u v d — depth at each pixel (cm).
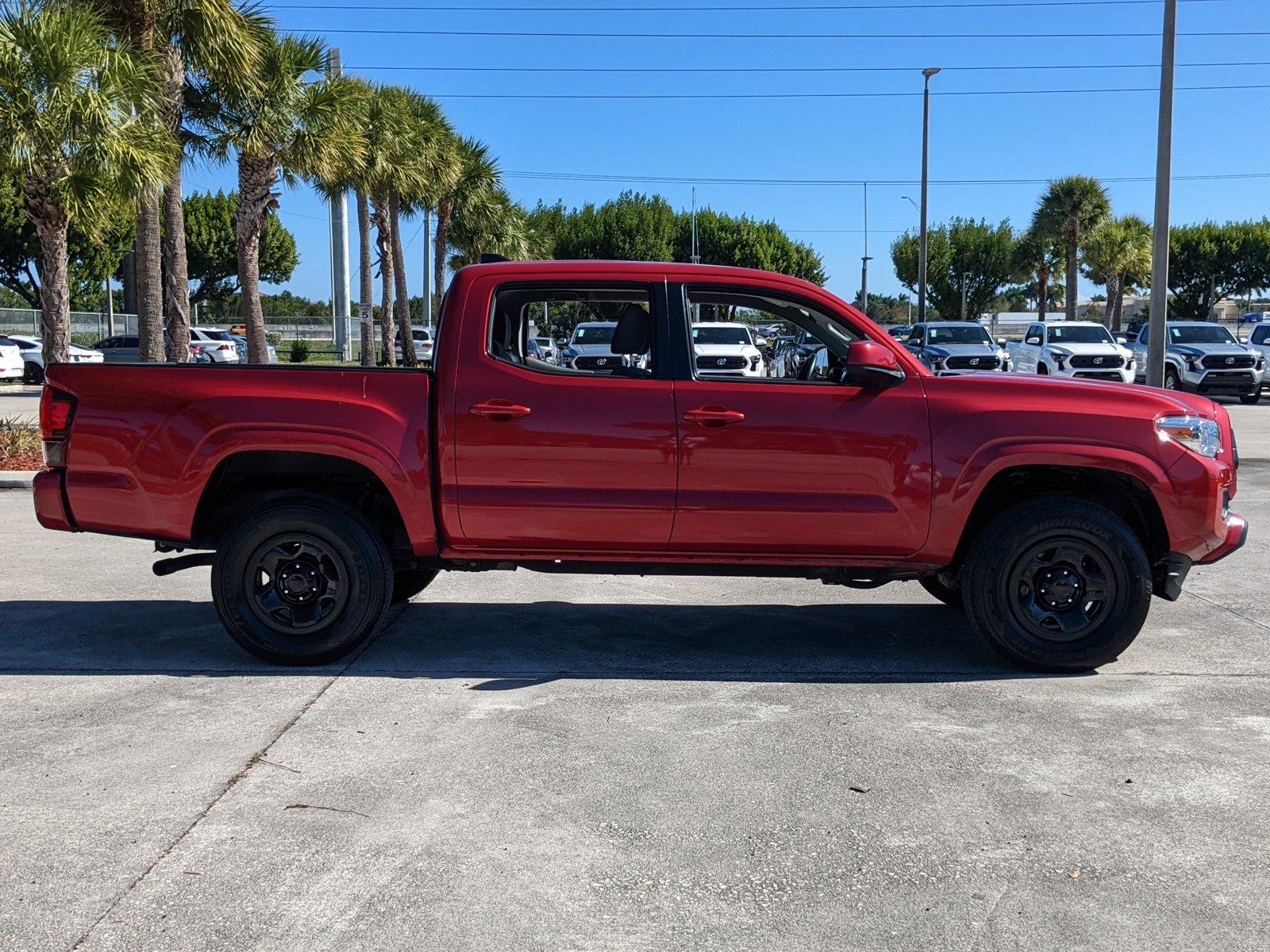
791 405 501
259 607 519
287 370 512
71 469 517
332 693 483
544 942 281
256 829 346
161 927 286
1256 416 2111
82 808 361
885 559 516
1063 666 515
